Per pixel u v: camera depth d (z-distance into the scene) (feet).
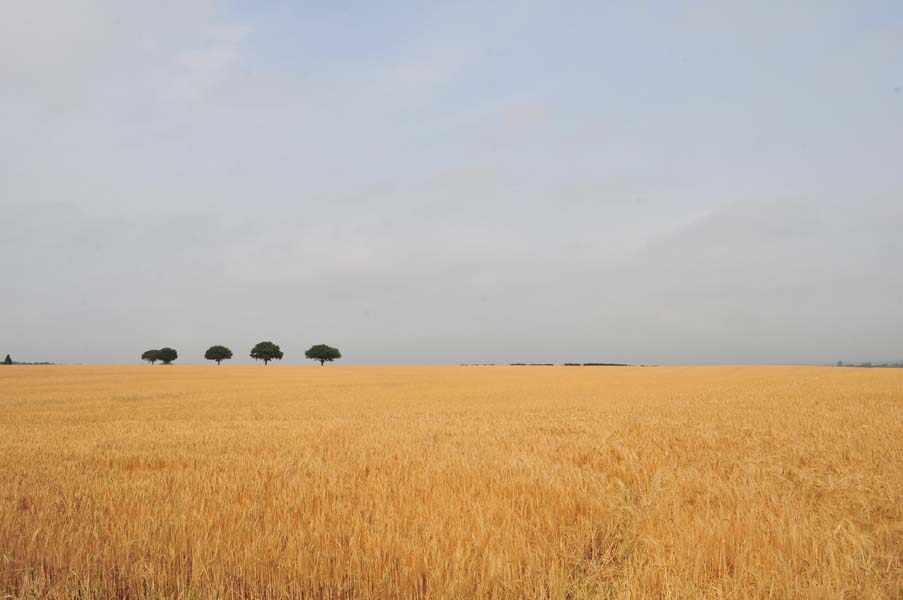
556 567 17.17
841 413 62.44
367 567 17.57
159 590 17.25
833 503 24.68
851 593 15.83
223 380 201.05
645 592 15.85
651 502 24.17
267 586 17.02
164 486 29.12
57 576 18.04
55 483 30.37
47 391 141.18
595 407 82.64
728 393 110.83
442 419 66.39
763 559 17.53
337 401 105.40
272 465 35.55
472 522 21.11
